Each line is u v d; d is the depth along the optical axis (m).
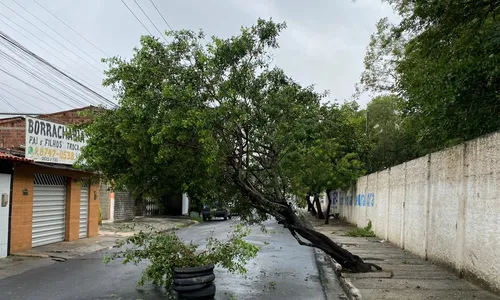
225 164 9.58
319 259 13.60
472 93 9.52
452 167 10.54
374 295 8.05
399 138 28.11
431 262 11.95
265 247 16.50
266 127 9.67
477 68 9.16
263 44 9.69
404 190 15.05
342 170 26.22
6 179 13.83
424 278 9.69
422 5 10.24
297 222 10.80
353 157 28.08
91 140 9.33
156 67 8.77
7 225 13.88
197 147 9.08
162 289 9.05
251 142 9.81
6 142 19.55
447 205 10.82
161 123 8.52
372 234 20.20
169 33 9.23
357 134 28.27
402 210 15.29
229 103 8.81
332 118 10.53
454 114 9.98
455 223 10.25
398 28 12.66
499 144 8.10
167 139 8.66
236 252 9.32
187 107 8.47
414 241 13.66
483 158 8.78
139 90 8.88
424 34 10.94
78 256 14.23
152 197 10.62
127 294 8.62
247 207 10.96
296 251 15.38
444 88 9.84
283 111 9.77
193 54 9.14
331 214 39.78
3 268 11.83
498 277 8.02
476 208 9.05
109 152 9.24
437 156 11.68
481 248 8.76
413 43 11.56
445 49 10.88
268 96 9.77
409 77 12.87
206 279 8.32
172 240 9.21
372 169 29.23
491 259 8.32
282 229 24.75
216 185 10.17
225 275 10.70
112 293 8.72
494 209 8.23
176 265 8.65
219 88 9.09
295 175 11.24
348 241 17.78
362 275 10.02
